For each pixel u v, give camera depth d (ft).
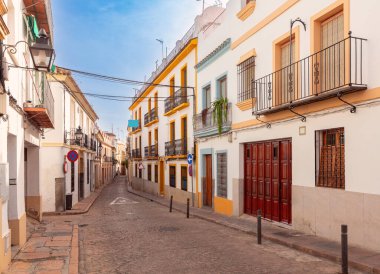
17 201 29.09
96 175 125.80
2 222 22.09
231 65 47.32
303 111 32.07
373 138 24.81
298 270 22.50
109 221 47.62
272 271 22.45
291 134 34.01
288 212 35.47
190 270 23.24
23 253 28.02
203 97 58.90
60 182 59.82
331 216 28.78
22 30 30.60
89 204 70.03
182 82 72.95
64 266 24.20
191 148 66.59
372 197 24.82
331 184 29.27
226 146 48.67
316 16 30.60
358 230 26.00
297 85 32.58
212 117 52.85
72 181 69.77
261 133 39.52
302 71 32.32
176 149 75.10
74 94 71.56
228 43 47.67
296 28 33.30
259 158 41.11
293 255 26.30
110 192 115.34
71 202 61.16
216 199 51.96
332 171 29.25
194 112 63.46
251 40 41.78
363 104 25.59
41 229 40.40
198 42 61.93
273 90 36.81
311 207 31.17
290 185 35.12
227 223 40.42
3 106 22.53
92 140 99.96
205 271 22.89
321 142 30.60
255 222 39.91
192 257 26.55
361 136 25.81
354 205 26.37
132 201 80.28
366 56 25.44
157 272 23.07
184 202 70.64
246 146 44.34
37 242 32.53
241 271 22.66
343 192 27.43
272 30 37.37
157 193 94.07
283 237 30.73
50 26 39.63
